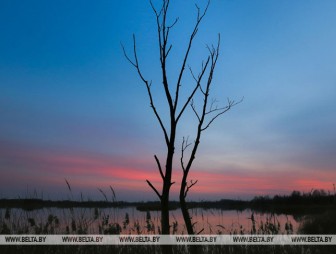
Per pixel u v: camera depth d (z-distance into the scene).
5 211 9.08
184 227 7.86
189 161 3.72
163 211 3.04
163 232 3.02
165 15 3.21
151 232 8.50
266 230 10.53
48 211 9.09
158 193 3.07
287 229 10.98
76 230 8.84
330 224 16.58
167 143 3.09
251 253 10.07
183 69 3.13
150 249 8.60
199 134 3.69
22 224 8.87
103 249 8.76
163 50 3.14
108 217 8.72
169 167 3.07
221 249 9.65
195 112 3.67
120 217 8.67
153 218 8.53
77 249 8.84
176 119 3.09
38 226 8.87
